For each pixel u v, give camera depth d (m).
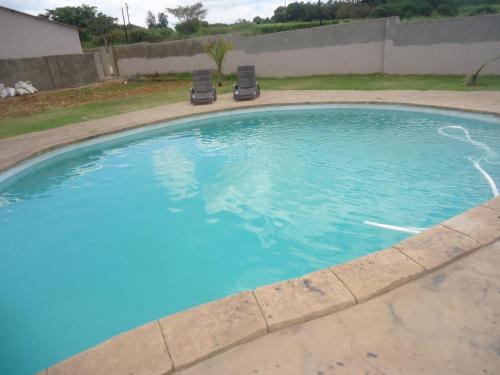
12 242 4.22
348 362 1.67
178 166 6.35
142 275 3.53
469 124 7.18
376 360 1.67
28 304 3.20
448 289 2.11
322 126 8.10
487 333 1.78
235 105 10.05
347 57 14.12
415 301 2.03
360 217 4.28
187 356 1.71
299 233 4.06
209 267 3.60
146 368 1.66
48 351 2.68
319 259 3.60
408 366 1.63
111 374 1.64
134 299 3.20
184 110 9.84
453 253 2.41
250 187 5.32
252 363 1.69
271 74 16.22
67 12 42.78
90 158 6.95
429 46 12.09
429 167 5.43
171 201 5.06
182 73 19.39
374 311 1.97
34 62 16.39
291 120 8.81
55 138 7.49
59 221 4.66
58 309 3.12
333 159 6.09
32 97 14.66
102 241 4.16
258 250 3.81
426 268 2.27
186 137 8.02
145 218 4.64
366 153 6.22
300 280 2.24
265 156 6.51
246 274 3.46
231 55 16.97
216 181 5.63
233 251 3.83
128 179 5.91
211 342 1.78
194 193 5.27
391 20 12.63
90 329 2.88
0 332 2.88
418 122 7.74
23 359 2.62
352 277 2.23
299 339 1.81
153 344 1.79
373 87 11.35
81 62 18.45
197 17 43.88
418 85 10.98
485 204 3.09
